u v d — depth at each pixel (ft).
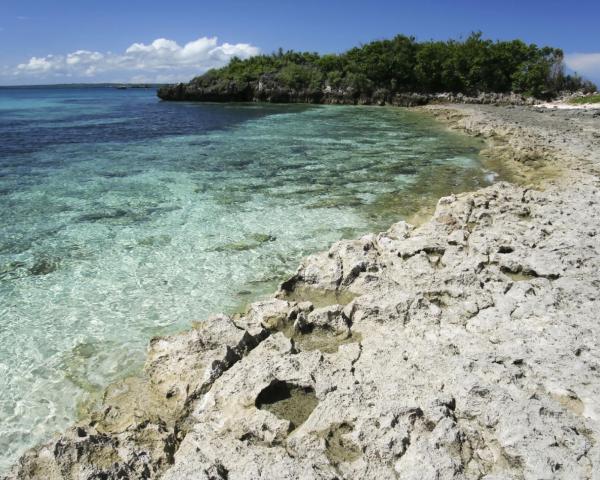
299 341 29.09
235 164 80.02
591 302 29.68
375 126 133.18
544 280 33.01
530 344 25.89
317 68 253.03
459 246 39.01
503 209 48.93
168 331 31.73
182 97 257.96
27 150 91.76
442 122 141.90
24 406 24.88
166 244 45.42
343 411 21.44
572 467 17.79
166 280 38.55
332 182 68.08
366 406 21.61
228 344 27.25
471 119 131.75
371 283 34.19
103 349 29.73
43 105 234.99
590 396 21.81
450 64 234.79
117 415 23.67
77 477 18.67
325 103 233.96
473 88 237.04
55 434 23.03
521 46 237.45
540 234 40.78
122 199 59.16
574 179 61.87
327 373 24.29
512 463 18.62
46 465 19.25
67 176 70.59
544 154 77.87
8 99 311.06
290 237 47.26
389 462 18.88
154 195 61.00
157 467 19.65
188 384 24.82
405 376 23.61
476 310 30.25
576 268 34.50
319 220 52.06
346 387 23.00
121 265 41.06
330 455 19.47
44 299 35.55
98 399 25.39
